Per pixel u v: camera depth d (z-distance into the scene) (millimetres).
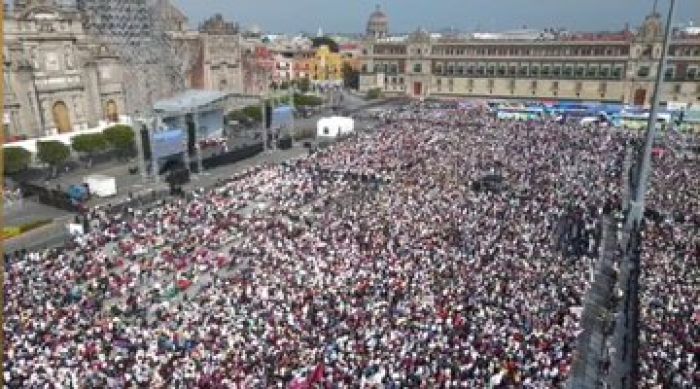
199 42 129750
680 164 70062
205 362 28531
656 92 47594
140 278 41219
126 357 29422
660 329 31391
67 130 91812
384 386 27047
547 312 33375
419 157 73625
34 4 84625
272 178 66375
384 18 192625
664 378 27672
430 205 53281
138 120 74062
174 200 61031
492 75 153625
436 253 41844
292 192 60594
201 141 92625
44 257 43906
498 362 28641
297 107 127812
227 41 134625
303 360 28781
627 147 81875
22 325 31906
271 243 45250
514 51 149250
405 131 93688
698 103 128875
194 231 49125
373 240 44719
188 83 126812
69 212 61844
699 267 38969
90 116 95562
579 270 39875
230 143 97375
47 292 37094
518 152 76062
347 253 42156
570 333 31578
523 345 29938
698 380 27453
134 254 44906
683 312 33062
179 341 30922
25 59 83562
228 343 30297
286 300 34969
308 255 42156
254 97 124062
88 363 28656
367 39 170625
